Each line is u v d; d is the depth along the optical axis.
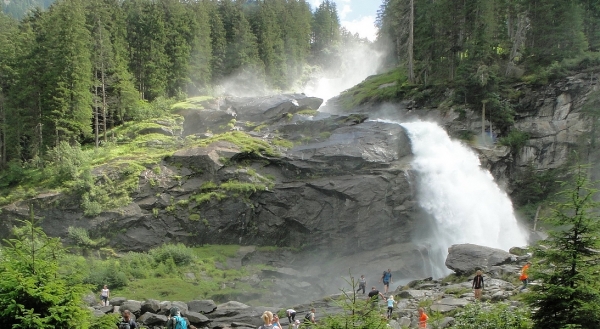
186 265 40.44
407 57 72.19
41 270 11.61
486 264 31.48
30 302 11.18
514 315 13.93
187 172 46.97
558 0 59.50
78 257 39.41
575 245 12.34
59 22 55.56
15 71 58.69
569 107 55.00
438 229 46.38
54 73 53.22
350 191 45.03
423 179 47.19
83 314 11.55
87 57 55.66
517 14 62.69
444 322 21.34
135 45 72.06
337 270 42.25
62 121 52.28
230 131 55.06
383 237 44.84
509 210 51.03
